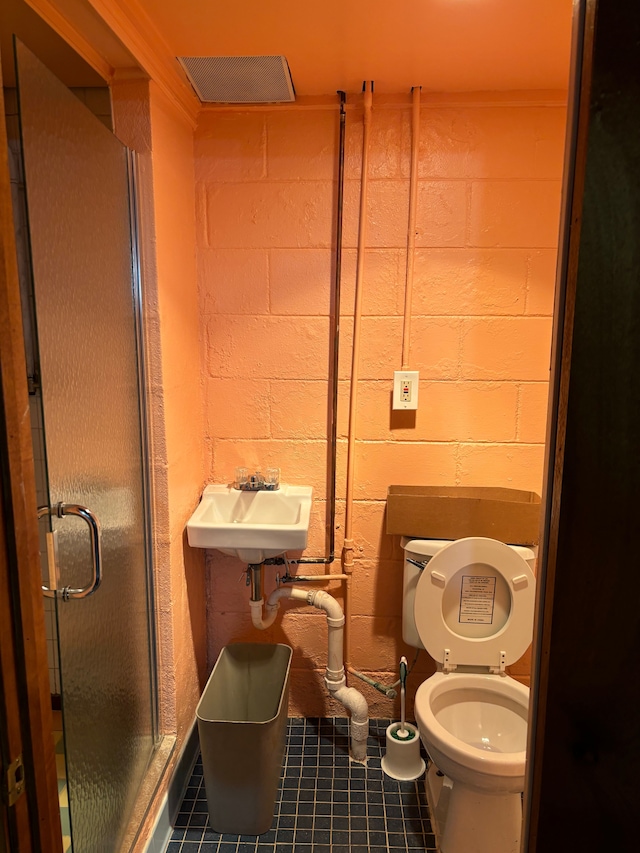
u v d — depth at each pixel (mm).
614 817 615
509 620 1777
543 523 665
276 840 1652
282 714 1761
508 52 1525
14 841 708
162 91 1575
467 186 1854
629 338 541
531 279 1895
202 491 2037
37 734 727
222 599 2137
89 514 1087
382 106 1816
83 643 1232
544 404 1954
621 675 590
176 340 1739
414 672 2131
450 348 1946
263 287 1943
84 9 1185
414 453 2012
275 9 1300
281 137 1859
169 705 1755
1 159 654
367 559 2084
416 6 1289
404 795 1816
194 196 1898
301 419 2012
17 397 674
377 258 1906
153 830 1541
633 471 559
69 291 1188
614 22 507
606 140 523
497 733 1711
